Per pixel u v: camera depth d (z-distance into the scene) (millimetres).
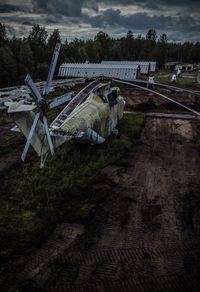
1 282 10617
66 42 98188
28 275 10938
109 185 17141
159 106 35250
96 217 14289
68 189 16344
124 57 135375
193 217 14375
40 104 14812
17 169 19156
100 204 15320
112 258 11781
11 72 57375
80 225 13734
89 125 19359
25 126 14992
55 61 15281
